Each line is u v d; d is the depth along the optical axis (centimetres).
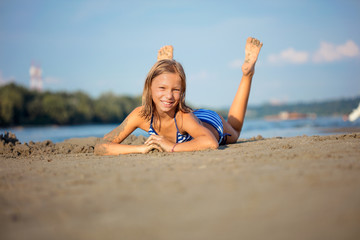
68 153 438
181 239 107
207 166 227
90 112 5141
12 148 454
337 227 111
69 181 202
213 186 168
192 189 165
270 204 135
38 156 400
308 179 171
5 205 157
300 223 115
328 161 227
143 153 362
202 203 142
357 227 110
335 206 129
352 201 134
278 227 112
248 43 540
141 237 110
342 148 294
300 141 405
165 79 341
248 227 113
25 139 917
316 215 121
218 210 131
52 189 184
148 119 381
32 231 121
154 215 130
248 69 536
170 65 344
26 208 150
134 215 132
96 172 232
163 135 391
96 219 130
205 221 121
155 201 149
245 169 207
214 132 448
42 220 133
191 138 404
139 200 152
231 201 142
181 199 149
